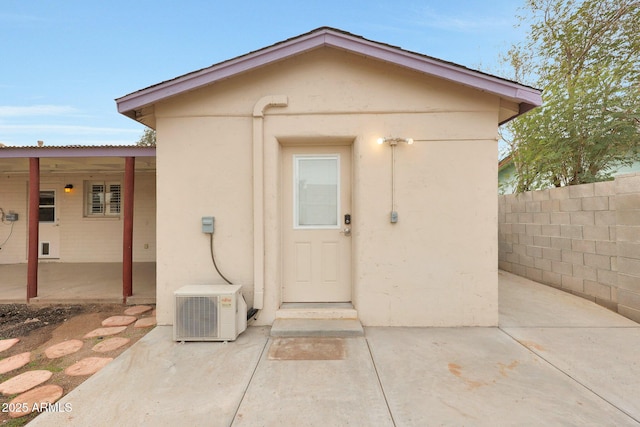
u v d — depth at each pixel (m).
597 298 4.46
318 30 3.54
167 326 3.83
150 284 6.00
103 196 8.63
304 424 2.03
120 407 2.21
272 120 3.84
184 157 3.87
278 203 3.93
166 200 3.88
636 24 6.59
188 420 2.07
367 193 3.79
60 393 2.49
